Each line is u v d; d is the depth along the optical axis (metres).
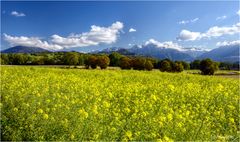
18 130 8.23
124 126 9.25
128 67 62.94
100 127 8.73
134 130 9.09
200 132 8.98
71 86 16.92
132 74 30.38
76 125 8.41
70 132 8.09
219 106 13.99
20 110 9.71
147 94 17.05
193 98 15.91
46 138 8.00
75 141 7.89
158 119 9.72
